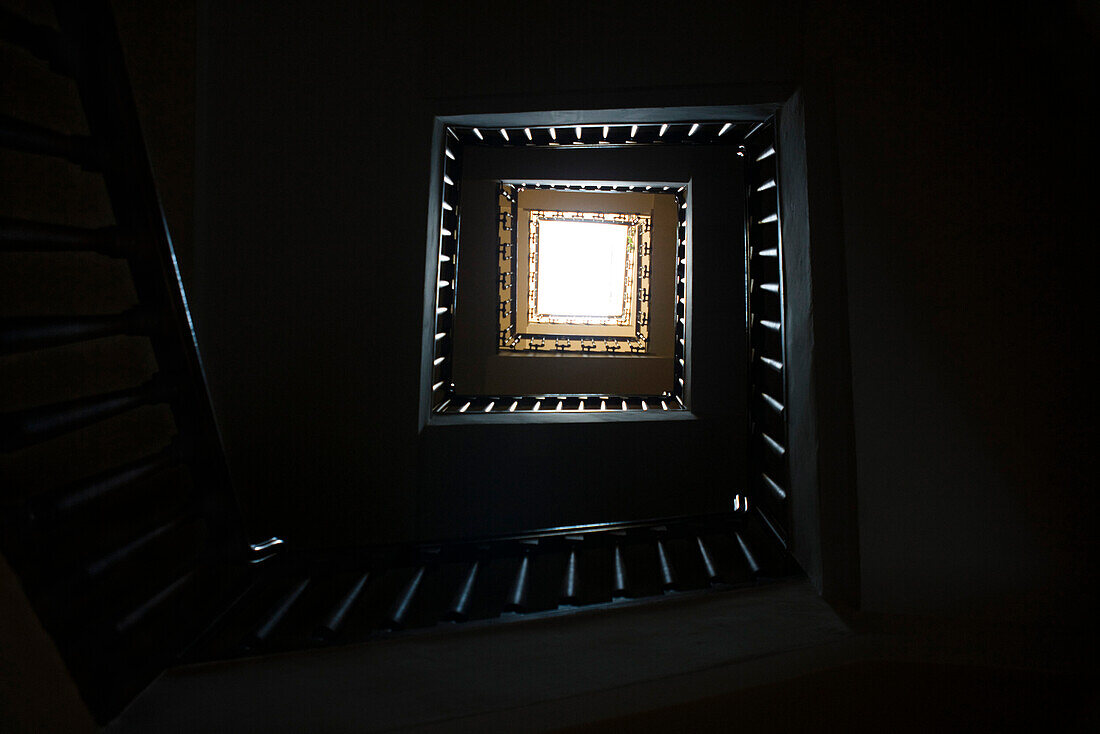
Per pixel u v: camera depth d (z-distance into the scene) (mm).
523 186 3660
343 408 2711
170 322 1570
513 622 1589
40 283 1604
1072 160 1418
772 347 2379
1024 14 1457
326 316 2592
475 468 2932
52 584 1035
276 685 1251
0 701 833
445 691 1165
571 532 2393
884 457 1521
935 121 1581
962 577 1414
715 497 3133
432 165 2471
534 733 1031
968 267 1514
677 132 2670
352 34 2312
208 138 2324
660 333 4250
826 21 1756
